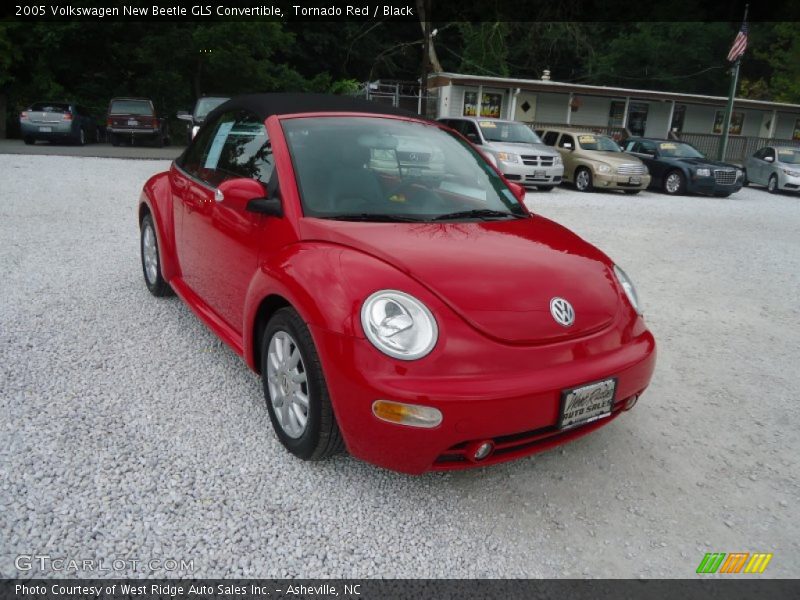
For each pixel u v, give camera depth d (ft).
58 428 9.66
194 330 13.97
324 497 8.53
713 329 17.01
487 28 112.37
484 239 9.70
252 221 10.37
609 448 10.38
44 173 39.50
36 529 7.51
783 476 9.86
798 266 25.79
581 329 8.53
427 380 7.50
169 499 8.22
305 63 113.70
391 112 12.71
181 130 87.20
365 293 7.96
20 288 16.20
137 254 20.36
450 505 8.59
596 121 94.89
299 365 8.96
